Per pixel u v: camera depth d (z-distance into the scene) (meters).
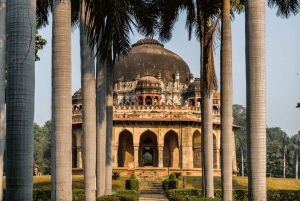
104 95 19.70
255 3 11.62
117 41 12.23
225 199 17.09
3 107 12.01
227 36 17.56
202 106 19.81
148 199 31.92
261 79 11.59
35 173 47.03
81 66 15.73
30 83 9.16
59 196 12.00
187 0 19.84
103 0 11.70
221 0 18.97
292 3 19.48
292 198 26.66
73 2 16.44
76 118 50.03
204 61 19.28
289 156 89.75
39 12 19.73
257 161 11.52
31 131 9.14
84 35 15.54
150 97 53.09
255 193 11.48
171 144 49.84
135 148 46.69
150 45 61.47
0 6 11.84
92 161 15.66
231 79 17.52
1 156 12.09
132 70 57.88
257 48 11.57
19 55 9.06
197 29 20.41
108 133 21.77
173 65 59.06
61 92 12.10
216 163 50.06
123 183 38.72
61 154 12.07
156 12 20.73
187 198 20.34
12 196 8.84
